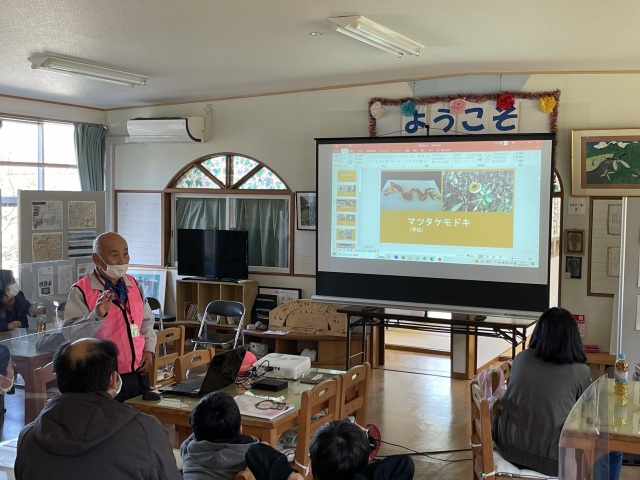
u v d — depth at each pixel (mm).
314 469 2242
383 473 2213
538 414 3480
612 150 6211
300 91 7648
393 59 6016
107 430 2170
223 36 5199
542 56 5789
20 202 6488
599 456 2273
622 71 6223
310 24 4844
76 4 4379
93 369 2281
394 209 6777
